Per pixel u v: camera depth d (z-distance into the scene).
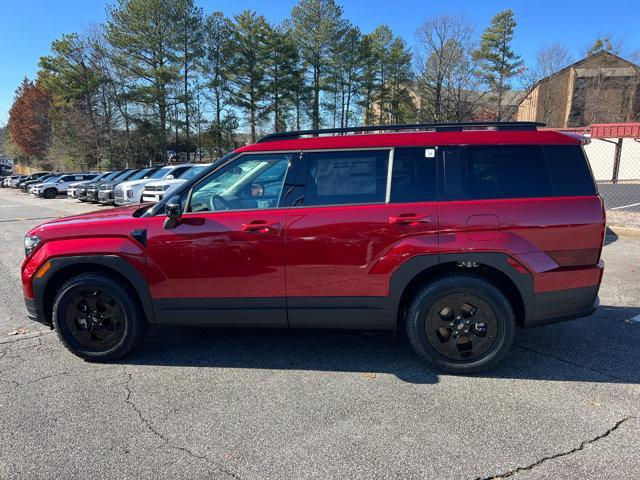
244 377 3.67
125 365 3.93
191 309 3.79
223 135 50.44
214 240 3.66
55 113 51.00
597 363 3.81
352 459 2.62
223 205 3.80
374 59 50.09
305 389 3.46
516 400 3.24
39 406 3.26
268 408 3.19
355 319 3.65
